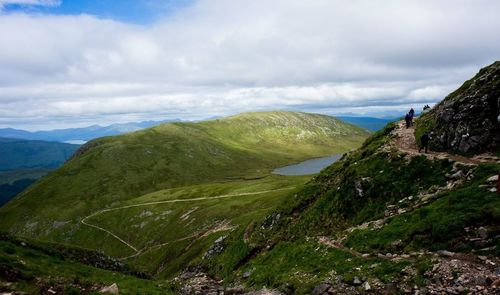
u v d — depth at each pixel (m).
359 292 25.39
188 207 168.25
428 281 23.09
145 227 169.62
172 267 99.25
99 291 28.64
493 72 47.97
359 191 46.88
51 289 27.17
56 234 199.75
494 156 39.72
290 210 60.66
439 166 41.22
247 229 68.62
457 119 46.69
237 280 48.50
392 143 54.47
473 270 22.44
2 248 32.91
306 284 30.62
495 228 25.25
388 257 29.23
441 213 30.27
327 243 39.72
